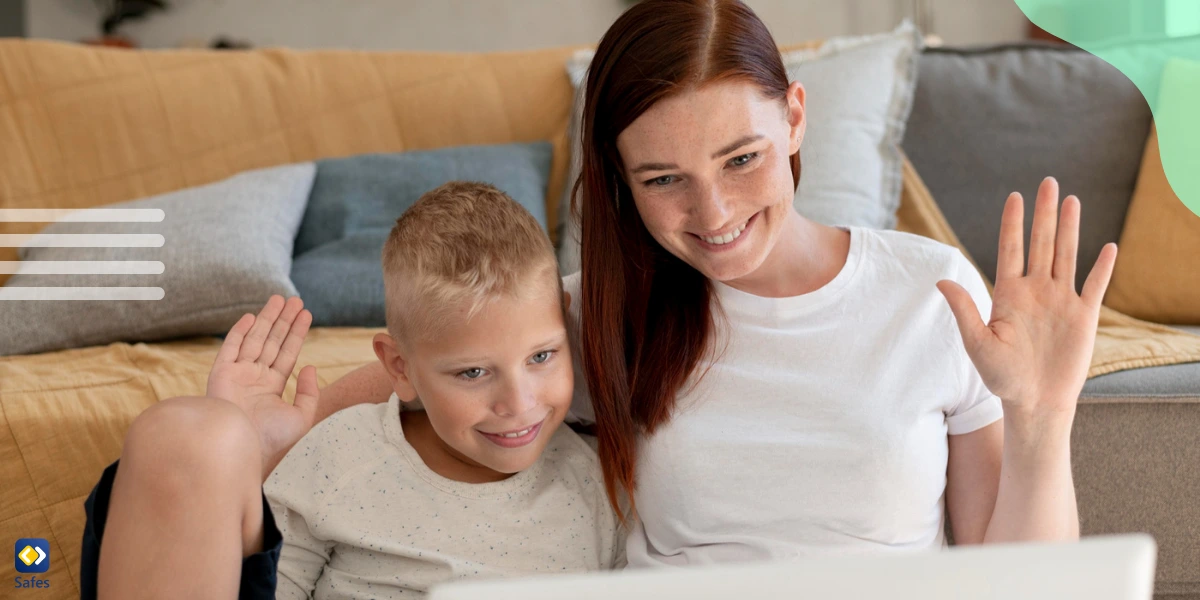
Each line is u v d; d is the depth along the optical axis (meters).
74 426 1.33
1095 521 1.29
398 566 1.07
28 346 1.65
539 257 1.04
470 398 1.02
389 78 2.24
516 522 1.09
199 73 2.20
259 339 1.07
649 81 0.92
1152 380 1.30
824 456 1.00
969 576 0.47
